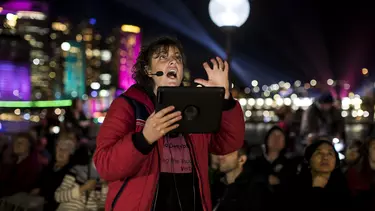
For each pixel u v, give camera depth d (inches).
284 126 504.7
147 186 121.6
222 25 371.9
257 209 222.7
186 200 124.0
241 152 232.1
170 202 123.0
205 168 128.6
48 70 3730.3
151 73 131.7
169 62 130.0
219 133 131.4
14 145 320.2
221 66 127.8
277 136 281.6
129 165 113.7
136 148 112.5
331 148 210.1
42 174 276.5
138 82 133.9
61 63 3961.6
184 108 112.0
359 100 920.9
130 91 128.0
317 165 208.7
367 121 753.6
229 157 227.5
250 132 878.4
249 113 1461.6
